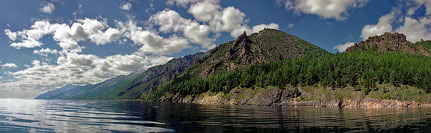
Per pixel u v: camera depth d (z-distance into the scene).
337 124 41.47
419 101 118.81
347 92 135.50
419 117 55.12
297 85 156.62
